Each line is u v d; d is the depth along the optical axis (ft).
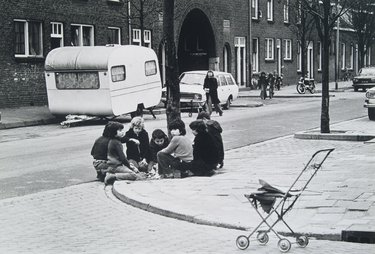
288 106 120.98
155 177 44.62
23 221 32.65
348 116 95.76
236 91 119.55
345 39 250.16
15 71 102.53
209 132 46.98
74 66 89.04
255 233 29.19
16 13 102.06
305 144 62.49
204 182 41.52
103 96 88.48
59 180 45.29
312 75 228.43
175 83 51.06
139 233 29.66
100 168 45.01
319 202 33.76
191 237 28.68
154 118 97.09
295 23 172.24
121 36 128.47
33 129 84.02
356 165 46.88
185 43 170.09
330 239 27.86
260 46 192.03
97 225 31.55
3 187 42.60
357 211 31.63
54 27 111.86
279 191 26.45
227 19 172.86
